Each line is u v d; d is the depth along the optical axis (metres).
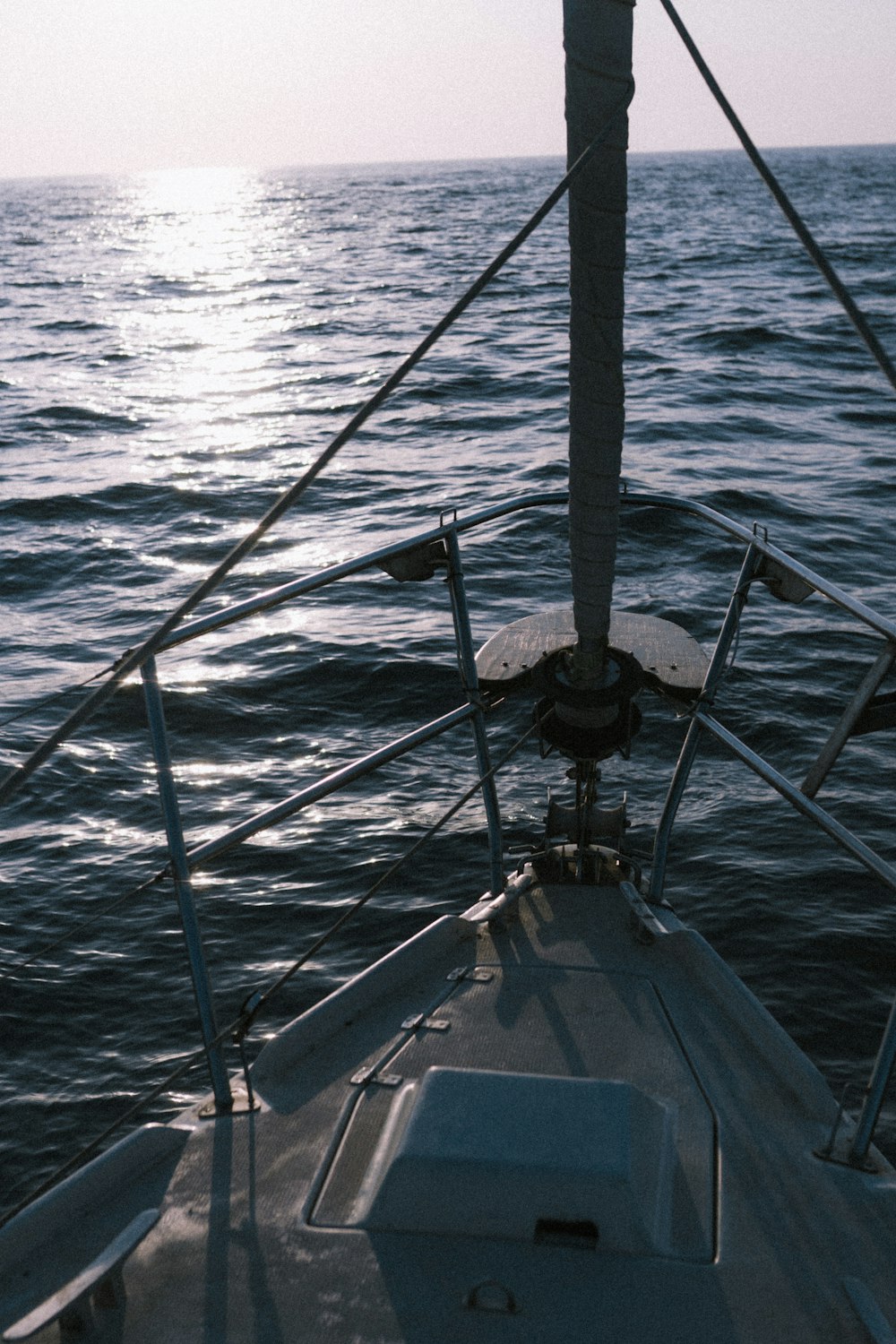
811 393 29.91
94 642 14.96
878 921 8.80
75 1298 2.50
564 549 18.09
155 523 20.44
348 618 15.40
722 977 4.18
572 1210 2.95
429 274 64.44
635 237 82.25
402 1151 3.06
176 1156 3.39
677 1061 3.83
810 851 9.77
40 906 9.15
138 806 10.75
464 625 4.84
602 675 3.93
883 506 19.73
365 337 43.25
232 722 12.41
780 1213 3.15
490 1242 2.97
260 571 17.75
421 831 10.22
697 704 4.75
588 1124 3.11
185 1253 3.01
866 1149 3.39
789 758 11.34
